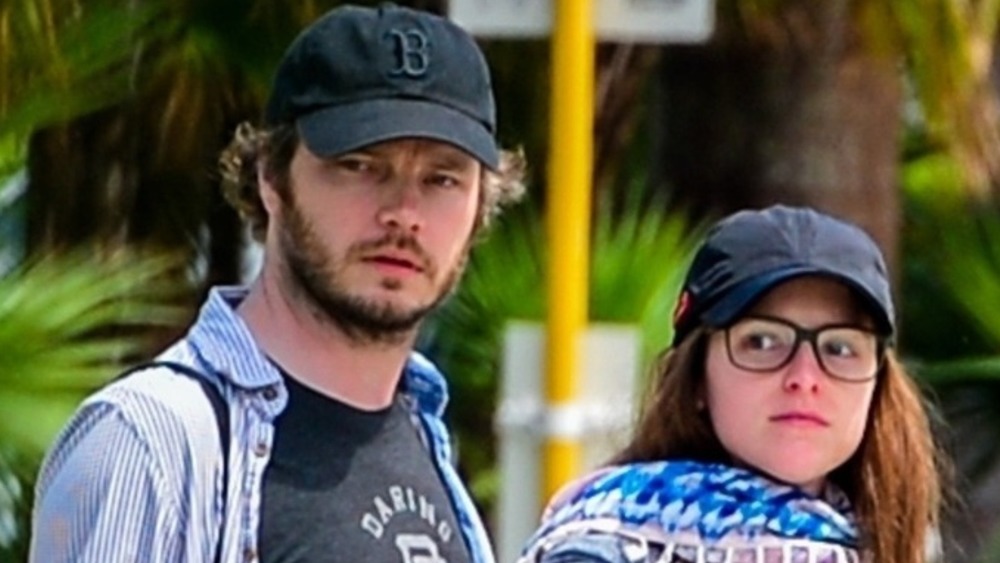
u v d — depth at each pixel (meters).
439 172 9.02
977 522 23.06
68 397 17.22
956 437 23.16
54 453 8.80
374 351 8.99
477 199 9.16
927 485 9.80
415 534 9.02
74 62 18.09
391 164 8.95
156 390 8.67
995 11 18.30
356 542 8.84
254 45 18.77
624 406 14.86
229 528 8.63
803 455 9.45
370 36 9.05
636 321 18.72
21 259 18.36
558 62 14.76
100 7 18.23
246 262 19.78
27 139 18.58
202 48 18.67
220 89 18.92
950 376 23.53
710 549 9.30
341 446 8.95
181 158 19.22
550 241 15.01
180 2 18.66
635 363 15.05
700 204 18.75
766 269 9.43
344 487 8.89
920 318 24.47
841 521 9.54
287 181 9.02
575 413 14.97
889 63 18.50
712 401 9.62
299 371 8.93
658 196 18.95
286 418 8.86
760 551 9.31
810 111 18.41
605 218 19.61
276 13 18.75
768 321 9.48
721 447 9.66
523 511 15.08
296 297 8.95
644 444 9.74
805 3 18.19
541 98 20.11
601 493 9.45
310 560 8.73
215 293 9.05
